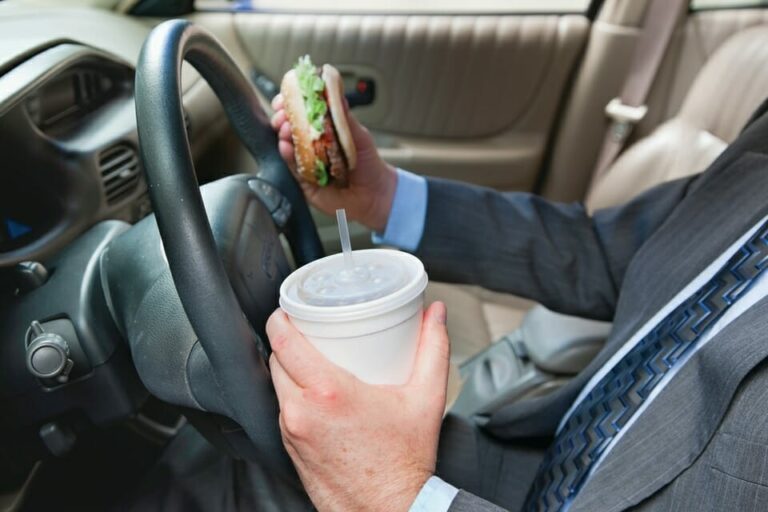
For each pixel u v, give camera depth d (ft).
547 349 3.63
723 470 1.51
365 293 1.44
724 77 4.18
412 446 1.49
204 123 3.53
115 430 2.82
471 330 4.31
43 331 2.06
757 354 1.53
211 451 2.48
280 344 1.46
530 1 5.38
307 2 5.34
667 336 2.10
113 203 2.67
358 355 1.45
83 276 2.16
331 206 2.76
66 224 2.46
